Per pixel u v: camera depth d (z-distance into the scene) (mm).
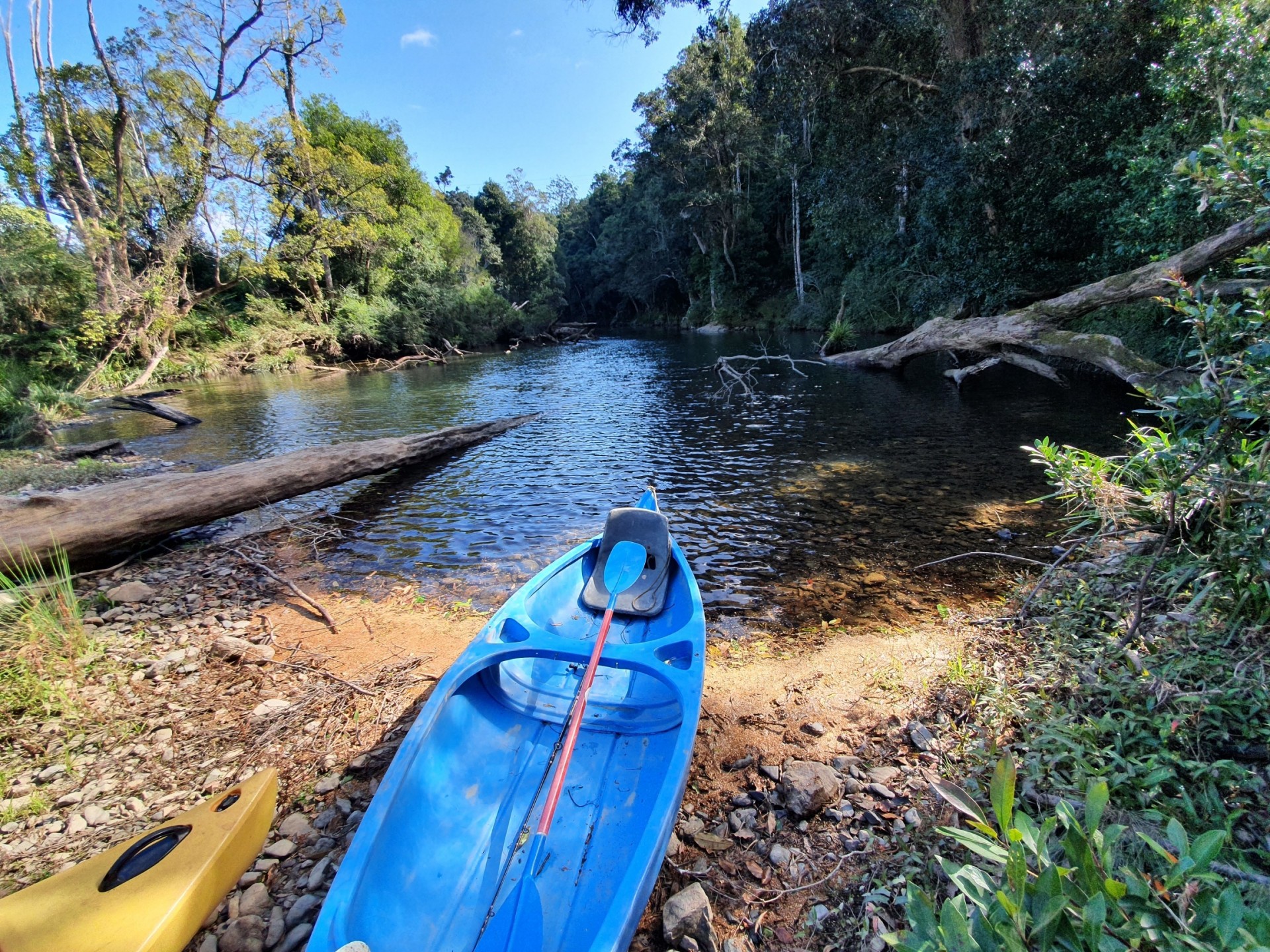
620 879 2021
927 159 14352
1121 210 10102
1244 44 8227
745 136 29297
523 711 2861
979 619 3984
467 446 9859
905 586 4641
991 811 2217
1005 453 7996
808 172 23531
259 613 4609
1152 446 3090
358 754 2928
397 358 29281
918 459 7953
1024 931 1273
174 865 1997
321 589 5051
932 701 3080
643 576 3994
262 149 22516
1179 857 1463
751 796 2572
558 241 60656
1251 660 2443
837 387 14180
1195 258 8016
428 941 1831
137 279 20094
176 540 6227
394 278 31578
